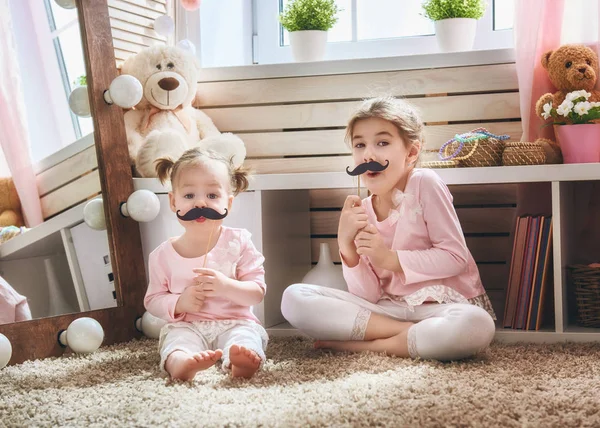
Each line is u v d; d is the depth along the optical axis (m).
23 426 1.05
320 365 1.40
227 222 1.84
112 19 2.05
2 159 1.61
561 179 1.68
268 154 2.20
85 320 1.61
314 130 2.19
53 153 1.72
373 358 1.42
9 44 1.67
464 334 1.38
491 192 2.17
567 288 1.90
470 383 1.21
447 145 1.92
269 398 1.15
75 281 1.72
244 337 1.43
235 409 1.08
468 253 1.61
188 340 1.44
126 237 1.86
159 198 1.90
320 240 2.29
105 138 1.85
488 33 2.32
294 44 2.27
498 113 2.06
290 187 1.80
